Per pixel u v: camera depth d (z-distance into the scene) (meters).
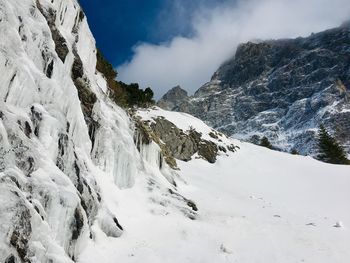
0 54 10.75
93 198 13.52
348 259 15.41
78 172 13.11
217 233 16.73
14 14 12.99
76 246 11.11
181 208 18.88
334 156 70.50
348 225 22.78
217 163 43.72
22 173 9.74
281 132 157.88
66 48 17.03
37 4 16.62
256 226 18.88
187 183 27.44
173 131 45.22
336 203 30.20
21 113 11.19
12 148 9.73
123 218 15.73
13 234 8.22
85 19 23.27
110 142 18.14
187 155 43.66
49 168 10.99
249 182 35.88
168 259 13.22
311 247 16.48
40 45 14.17
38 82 12.66
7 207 8.34
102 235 13.36
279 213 23.19
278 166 43.59
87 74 20.23
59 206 10.46
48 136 11.88
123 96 44.25
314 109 157.00
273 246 15.98
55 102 13.33
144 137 23.64
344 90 163.38
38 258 8.78
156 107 53.66
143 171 21.42
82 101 17.67
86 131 16.25
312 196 32.28
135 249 13.49
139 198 18.34
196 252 14.18
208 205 22.38
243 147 50.62
